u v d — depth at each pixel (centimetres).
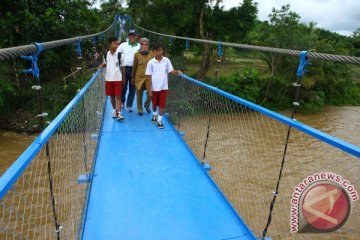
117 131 500
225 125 849
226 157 788
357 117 1777
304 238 533
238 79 1795
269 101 1858
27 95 1247
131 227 267
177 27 1866
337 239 475
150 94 517
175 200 310
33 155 149
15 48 153
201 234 262
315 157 734
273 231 562
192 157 414
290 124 210
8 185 120
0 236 311
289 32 1780
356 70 2273
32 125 1130
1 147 999
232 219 283
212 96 470
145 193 321
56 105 1199
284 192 662
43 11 1305
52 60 1270
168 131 510
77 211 292
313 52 199
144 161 396
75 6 1485
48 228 362
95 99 479
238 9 1902
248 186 691
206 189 333
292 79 1773
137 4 1945
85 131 351
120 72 520
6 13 1194
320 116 1777
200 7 1839
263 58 1903
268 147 830
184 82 509
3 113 1180
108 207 294
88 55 1331
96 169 371
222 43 382
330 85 2056
